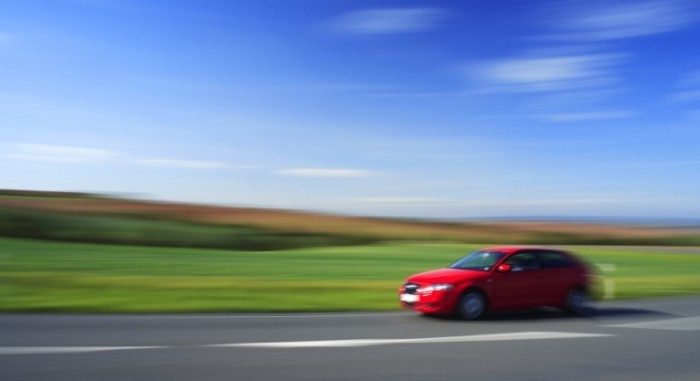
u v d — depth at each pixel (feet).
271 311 45.14
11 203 240.94
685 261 136.26
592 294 45.19
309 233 253.24
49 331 33.37
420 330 35.78
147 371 23.89
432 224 318.65
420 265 111.96
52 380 22.31
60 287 56.29
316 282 70.03
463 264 44.83
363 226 291.38
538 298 42.55
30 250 133.18
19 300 46.70
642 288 65.36
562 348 29.91
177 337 31.89
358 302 50.96
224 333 33.45
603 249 210.38
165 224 233.35
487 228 322.96
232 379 22.79
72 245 159.94
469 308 40.42
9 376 22.85
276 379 22.86
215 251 163.32
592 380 23.29
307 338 32.12
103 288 56.44
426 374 23.94
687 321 40.70
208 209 285.64
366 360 26.43
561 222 389.39
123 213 249.55
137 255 128.16
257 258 129.18
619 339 32.81
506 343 31.27
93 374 23.29
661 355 28.22
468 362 26.25
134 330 34.14
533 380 23.21
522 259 43.42
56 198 271.69
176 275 78.74
